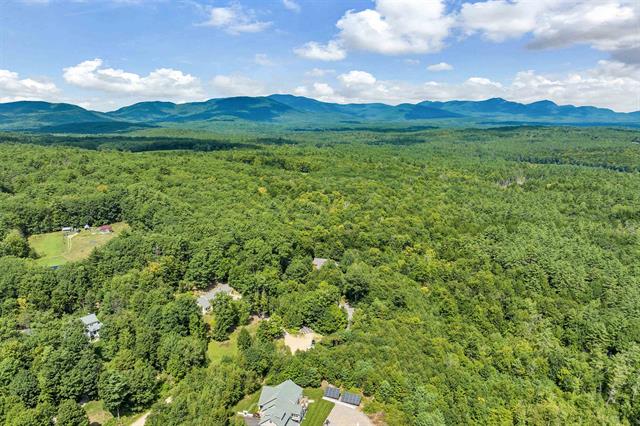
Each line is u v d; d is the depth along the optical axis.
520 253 157.50
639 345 114.00
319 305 104.38
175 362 89.31
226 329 103.00
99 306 113.62
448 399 81.75
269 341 95.88
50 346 85.25
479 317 121.00
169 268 121.88
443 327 113.56
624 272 154.50
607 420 91.62
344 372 81.75
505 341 112.12
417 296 124.56
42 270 114.62
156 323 98.69
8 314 101.56
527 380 99.50
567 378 102.94
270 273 122.00
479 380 92.19
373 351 88.44
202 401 75.50
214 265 125.19
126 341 93.81
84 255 137.50
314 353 87.19
